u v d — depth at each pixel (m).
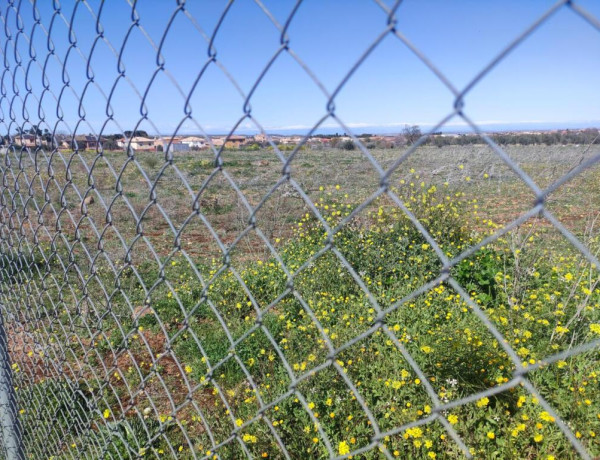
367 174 11.64
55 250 1.69
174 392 3.13
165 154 1.07
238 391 2.94
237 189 0.93
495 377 2.47
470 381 2.52
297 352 3.32
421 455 2.21
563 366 2.55
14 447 2.04
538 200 0.50
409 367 2.76
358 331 3.31
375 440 0.83
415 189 6.71
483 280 4.45
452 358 2.61
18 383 2.33
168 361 3.60
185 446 2.47
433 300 3.91
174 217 10.17
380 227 5.58
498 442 2.15
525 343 2.91
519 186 10.00
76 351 3.62
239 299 4.50
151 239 8.43
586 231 4.29
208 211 10.79
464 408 2.39
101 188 11.80
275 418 2.52
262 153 22.34
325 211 6.70
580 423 2.17
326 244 0.79
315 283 4.53
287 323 3.70
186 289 5.01
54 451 2.24
